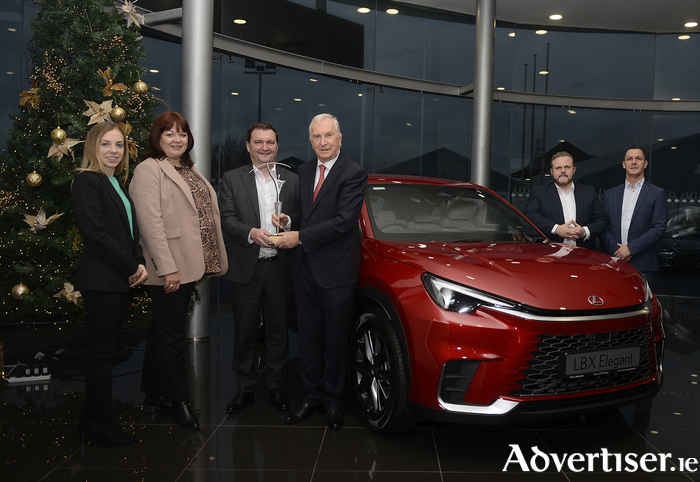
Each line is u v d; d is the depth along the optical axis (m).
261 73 7.61
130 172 3.89
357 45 8.47
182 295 2.78
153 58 6.41
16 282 3.83
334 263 2.74
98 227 2.41
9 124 4.83
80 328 4.90
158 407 3.12
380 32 8.66
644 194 3.99
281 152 7.88
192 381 3.64
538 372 2.27
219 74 7.11
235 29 7.21
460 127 9.39
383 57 8.70
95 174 2.52
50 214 3.76
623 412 3.08
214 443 2.61
